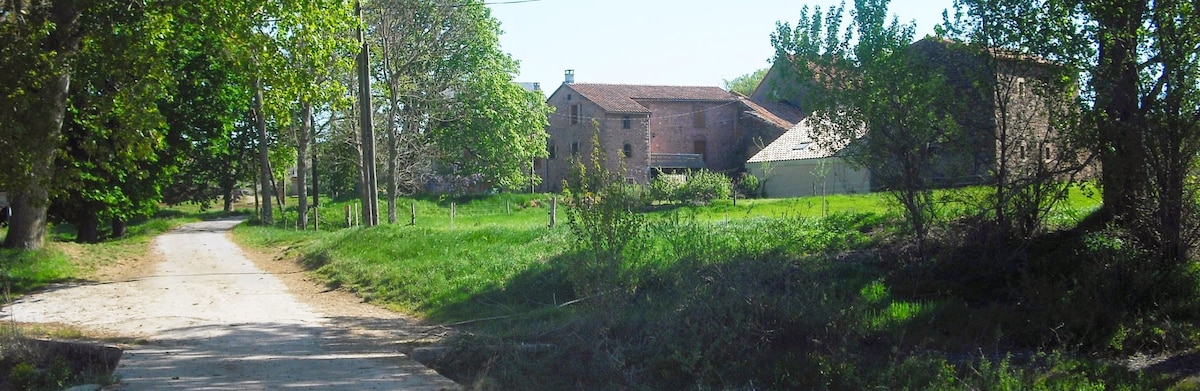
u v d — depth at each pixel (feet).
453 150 165.07
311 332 39.45
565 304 38.78
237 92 95.55
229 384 27.81
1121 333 33.35
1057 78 40.29
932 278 40.57
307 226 137.28
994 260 40.78
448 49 131.95
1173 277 36.19
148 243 108.68
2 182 44.21
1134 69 38.01
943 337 33.91
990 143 42.39
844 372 28.17
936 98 42.34
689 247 33.65
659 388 28.35
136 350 34.12
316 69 67.21
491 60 154.92
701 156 208.95
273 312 46.39
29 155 44.60
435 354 33.12
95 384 27.76
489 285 48.32
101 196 85.97
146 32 57.93
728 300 30.66
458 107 150.92
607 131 195.62
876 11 43.06
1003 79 42.45
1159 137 36.65
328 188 203.51
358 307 48.96
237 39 61.77
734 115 212.64
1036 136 41.86
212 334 38.70
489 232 66.44
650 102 206.80
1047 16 40.50
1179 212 36.99
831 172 137.80
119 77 55.52
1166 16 36.76
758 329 30.55
